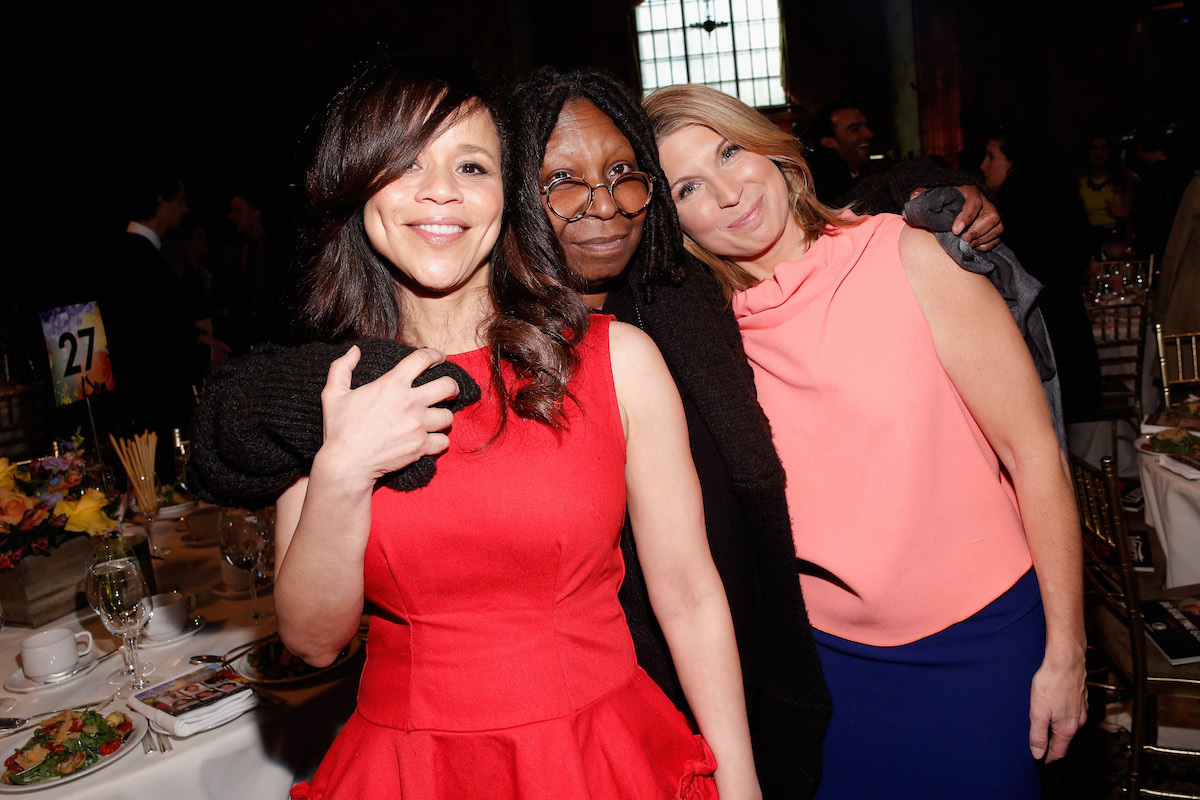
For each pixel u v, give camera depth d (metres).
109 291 4.39
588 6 10.91
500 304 1.13
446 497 1.01
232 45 7.73
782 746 1.44
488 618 1.03
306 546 0.98
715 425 1.32
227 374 1.10
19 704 1.54
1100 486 2.02
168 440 4.27
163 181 4.50
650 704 1.09
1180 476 2.48
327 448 0.95
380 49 1.13
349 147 1.02
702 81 13.31
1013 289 1.33
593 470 1.04
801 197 1.45
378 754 1.04
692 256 1.49
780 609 1.37
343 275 1.13
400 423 0.95
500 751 1.00
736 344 1.39
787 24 11.99
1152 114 10.25
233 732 1.36
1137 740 2.05
